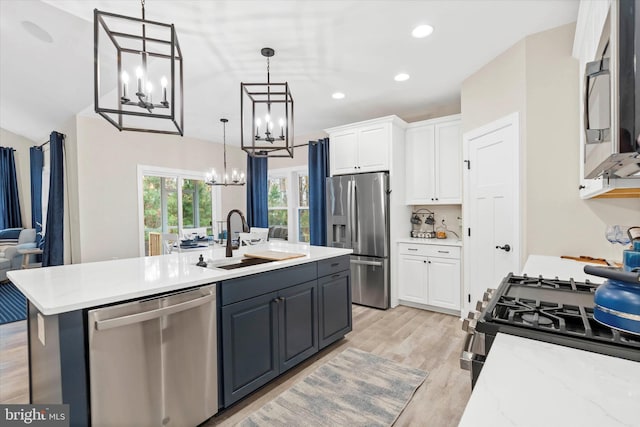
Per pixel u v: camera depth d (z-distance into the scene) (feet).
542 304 3.61
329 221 13.97
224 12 6.84
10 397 6.58
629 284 2.57
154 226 16.87
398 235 13.01
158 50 8.58
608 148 2.46
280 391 6.85
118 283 5.25
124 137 15.51
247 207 19.85
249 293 6.48
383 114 14.34
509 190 8.52
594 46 5.36
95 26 4.65
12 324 10.87
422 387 6.95
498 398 1.89
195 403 5.50
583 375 2.15
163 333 5.07
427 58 9.11
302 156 18.40
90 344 4.37
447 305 11.54
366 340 9.43
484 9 6.91
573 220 7.48
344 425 5.76
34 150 20.11
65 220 15.57
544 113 7.77
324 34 7.79
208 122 15.35
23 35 9.09
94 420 4.41
